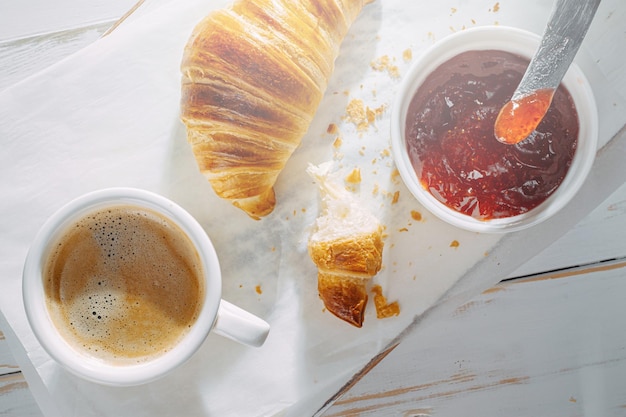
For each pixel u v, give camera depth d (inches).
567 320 16.6
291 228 16.1
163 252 14.9
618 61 15.8
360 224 15.3
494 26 14.5
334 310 15.5
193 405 15.9
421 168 14.9
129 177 16.1
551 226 16.0
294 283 16.1
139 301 14.9
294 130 15.1
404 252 16.1
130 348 14.9
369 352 16.0
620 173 15.9
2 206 15.8
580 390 16.7
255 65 14.6
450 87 14.8
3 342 16.4
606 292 16.6
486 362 16.7
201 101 14.8
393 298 16.1
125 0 16.6
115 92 16.0
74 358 14.5
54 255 14.7
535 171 14.8
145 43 16.0
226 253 16.1
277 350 16.0
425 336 16.6
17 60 16.5
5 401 16.5
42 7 16.5
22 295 15.5
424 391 16.7
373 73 16.2
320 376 16.0
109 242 14.9
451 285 16.0
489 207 14.9
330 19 15.0
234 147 14.9
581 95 14.5
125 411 15.9
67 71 15.9
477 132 14.7
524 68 14.7
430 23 16.1
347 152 16.1
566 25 13.5
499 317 16.6
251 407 16.0
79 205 14.5
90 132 16.0
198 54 14.7
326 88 16.0
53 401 15.8
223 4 16.0
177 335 14.9
